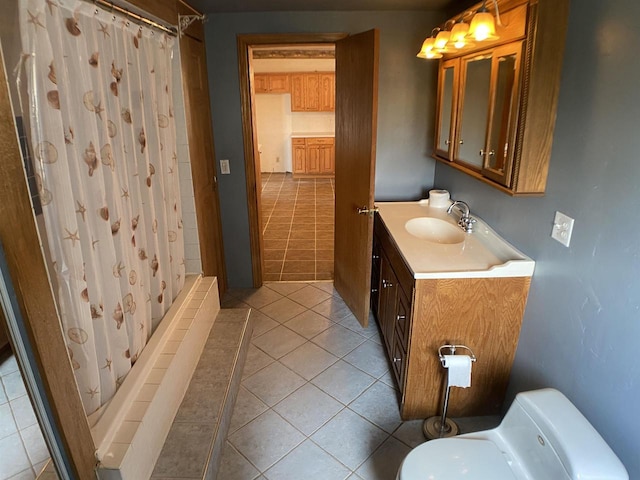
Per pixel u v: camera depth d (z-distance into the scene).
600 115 1.45
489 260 2.08
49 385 1.16
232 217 3.48
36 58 1.23
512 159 1.80
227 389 2.16
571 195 1.62
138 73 1.91
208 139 3.08
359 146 2.77
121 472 1.42
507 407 2.19
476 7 1.92
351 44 2.74
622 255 1.37
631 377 1.34
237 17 2.96
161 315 2.26
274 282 3.85
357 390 2.44
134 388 1.75
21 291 1.05
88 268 1.54
